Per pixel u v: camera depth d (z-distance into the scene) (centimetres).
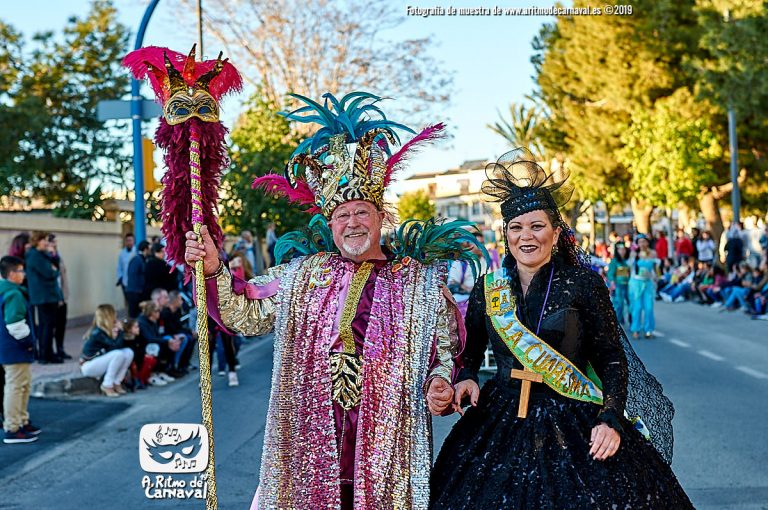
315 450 350
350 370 353
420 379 357
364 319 359
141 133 1408
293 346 360
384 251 389
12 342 808
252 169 1883
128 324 1077
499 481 345
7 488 657
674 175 3209
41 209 2820
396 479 349
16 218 1700
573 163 3853
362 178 367
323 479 348
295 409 355
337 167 369
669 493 356
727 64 2403
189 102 360
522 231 364
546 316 362
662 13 3325
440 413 351
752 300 1862
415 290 365
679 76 3375
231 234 2152
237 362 1195
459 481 356
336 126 381
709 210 3534
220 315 365
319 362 356
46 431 855
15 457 754
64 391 1052
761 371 1095
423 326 361
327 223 381
